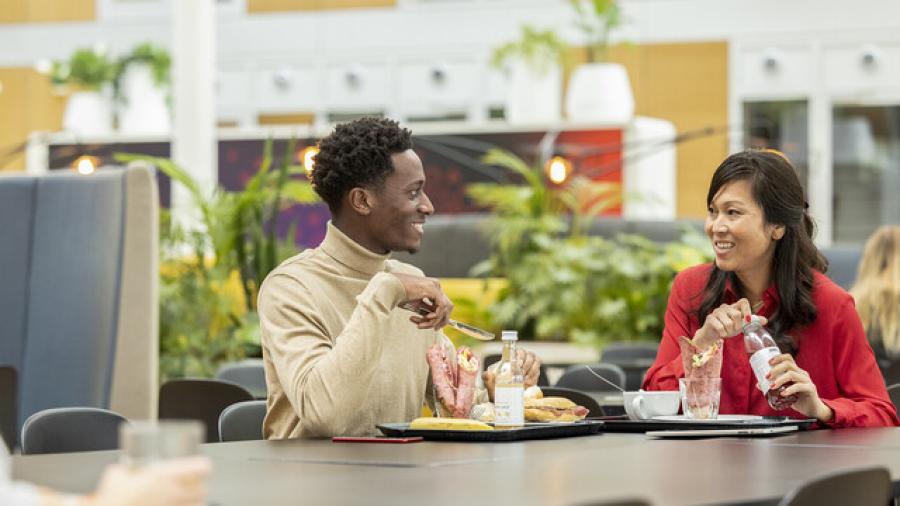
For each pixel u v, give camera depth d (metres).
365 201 2.83
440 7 12.27
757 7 11.55
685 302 3.24
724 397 3.13
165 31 12.59
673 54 11.63
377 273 2.71
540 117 10.07
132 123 11.02
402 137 2.86
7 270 5.81
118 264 5.55
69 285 5.66
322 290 2.79
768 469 2.01
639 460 2.14
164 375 6.74
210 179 8.75
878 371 3.07
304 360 2.64
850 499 1.67
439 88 12.31
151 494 1.29
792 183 3.06
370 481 1.87
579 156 9.27
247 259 7.28
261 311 2.80
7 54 12.56
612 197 8.83
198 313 6.95
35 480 1.90
